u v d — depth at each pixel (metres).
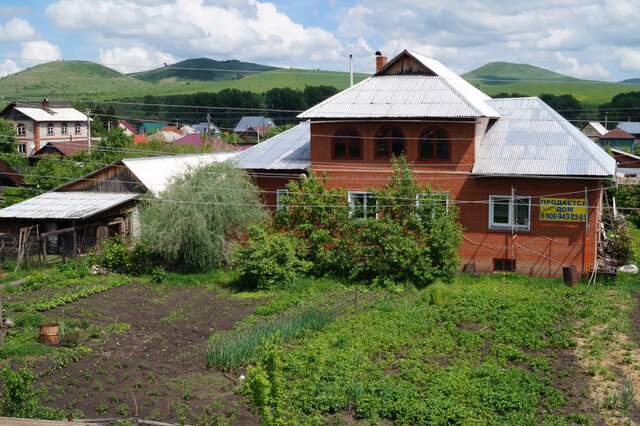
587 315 20.89
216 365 17.41
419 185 27.38
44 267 31.73
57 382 16.02
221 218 29.33
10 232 35.03
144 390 15.60
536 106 31.20
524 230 27.25
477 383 15.39
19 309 23.45
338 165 29.75
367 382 15.55
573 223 26.41
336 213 28.44
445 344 18.56
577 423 13.48
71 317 22.58
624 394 14.38
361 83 31.02
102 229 34.56
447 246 26.19
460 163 27.86
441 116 27.05
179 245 28.95
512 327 19.78
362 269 27.34
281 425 11.34
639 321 20.09
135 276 30.08
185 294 26.59
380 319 21.11
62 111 87.12
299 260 27.80
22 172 55.72
